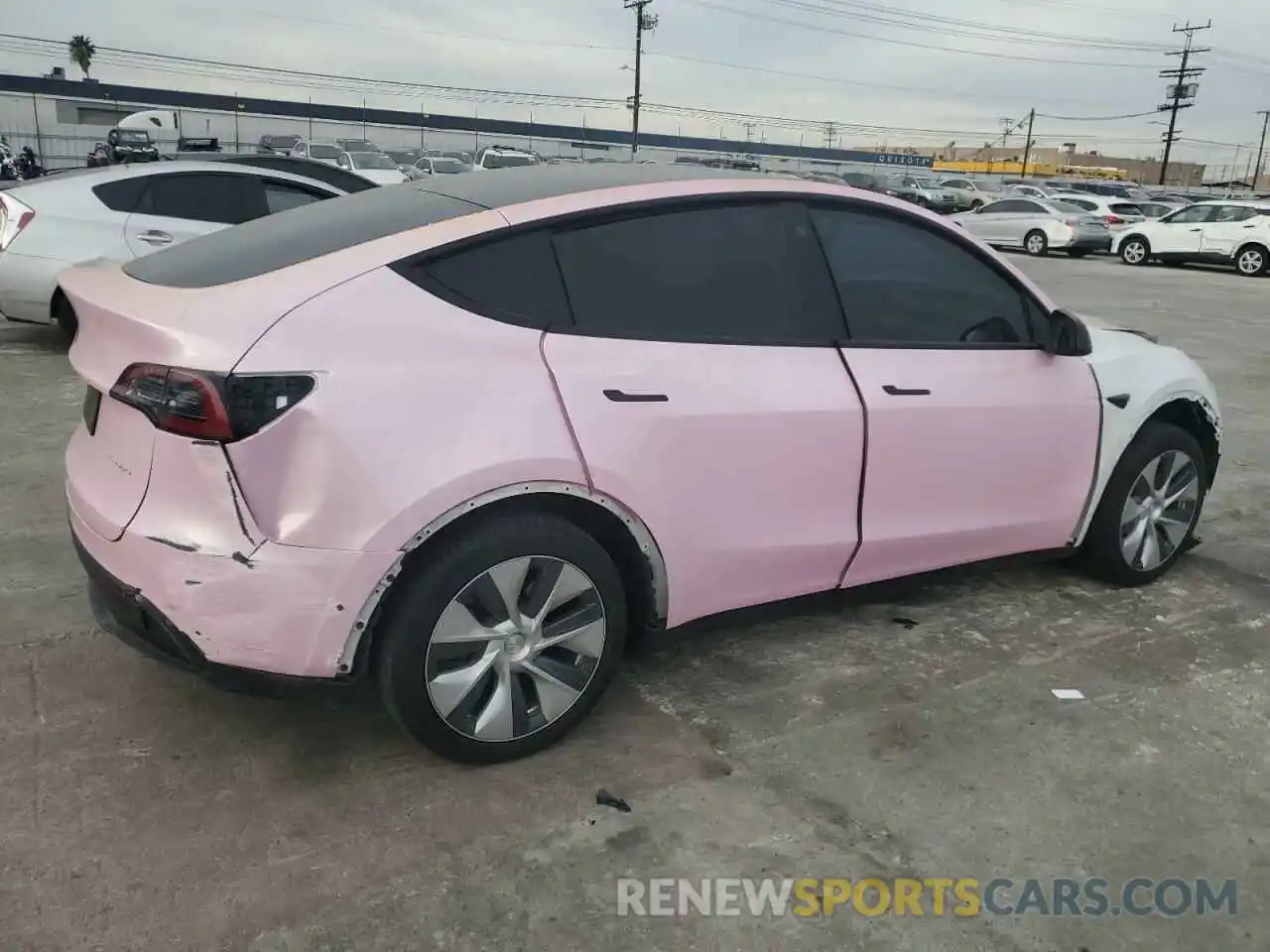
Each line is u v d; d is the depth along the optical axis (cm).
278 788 277
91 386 287
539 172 335
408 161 3806
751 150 7888
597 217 297
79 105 5400
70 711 310
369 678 276
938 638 381
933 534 359
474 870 248
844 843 263
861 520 340
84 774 279
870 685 344
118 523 259
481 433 261
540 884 245
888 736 313
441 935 228
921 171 7219
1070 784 292
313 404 244
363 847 255
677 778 287
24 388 693
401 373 255
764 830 267
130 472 262
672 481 294
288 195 857
